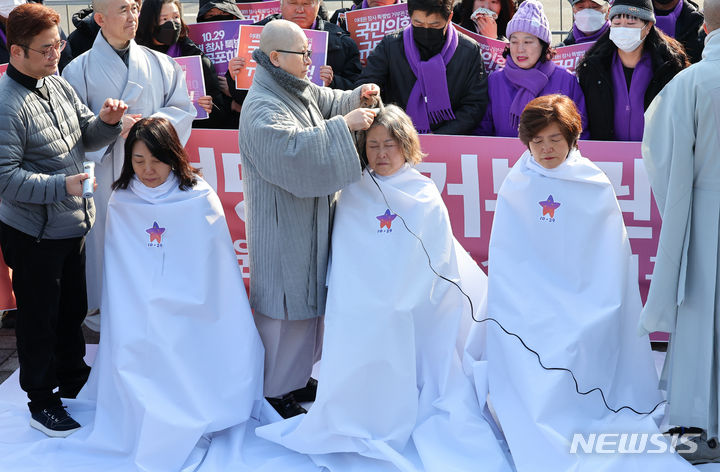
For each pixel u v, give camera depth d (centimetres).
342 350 338
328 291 352
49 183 343
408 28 478
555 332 346
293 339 374
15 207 354
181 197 354
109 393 354
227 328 356
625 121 458
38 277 363
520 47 463
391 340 339
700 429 352
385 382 339
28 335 367
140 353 344
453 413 344
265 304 366
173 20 487
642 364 359
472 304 382
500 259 359
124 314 348
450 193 470
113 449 347
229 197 475
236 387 353
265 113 343
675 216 326
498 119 479
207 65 503
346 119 342
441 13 458
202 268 352
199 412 344
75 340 400
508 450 347
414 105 476
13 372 431
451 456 336
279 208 354
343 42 513
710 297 329
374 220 351
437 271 352
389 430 341
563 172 350
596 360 344
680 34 530
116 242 355
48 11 340
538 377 338
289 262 359
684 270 329
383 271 344
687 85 321
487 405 363
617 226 352
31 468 342
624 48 443
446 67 471
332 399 336
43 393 372
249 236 366
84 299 394
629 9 436
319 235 359
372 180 355
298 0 498
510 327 350
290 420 356
